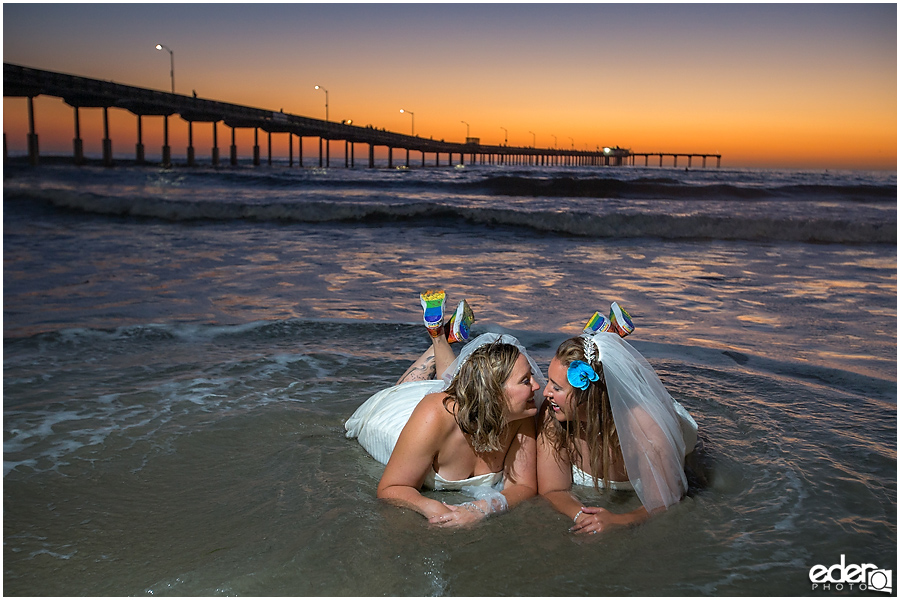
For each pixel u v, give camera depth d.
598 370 2.78
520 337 5.75
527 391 2.80
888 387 4.45
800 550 2.44
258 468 3.20
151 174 32.19
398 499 2.79
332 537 2.53
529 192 28.23
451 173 57.75
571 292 8.13
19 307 6.77
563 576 2.28
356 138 93.44
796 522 2.64
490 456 2.97
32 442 3.45
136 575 2.28
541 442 3.02
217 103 69.56
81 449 3.38
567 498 2.85
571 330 6.07
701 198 27.91
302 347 5.39
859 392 4.34
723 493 2.93
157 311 6.68
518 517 2.72
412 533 2.56
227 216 17.14
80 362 4.88
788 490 2.91
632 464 2.77
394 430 3.20
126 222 16.06
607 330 3.44
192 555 2.42
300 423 3.79
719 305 7.47
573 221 15.31
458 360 3.06
